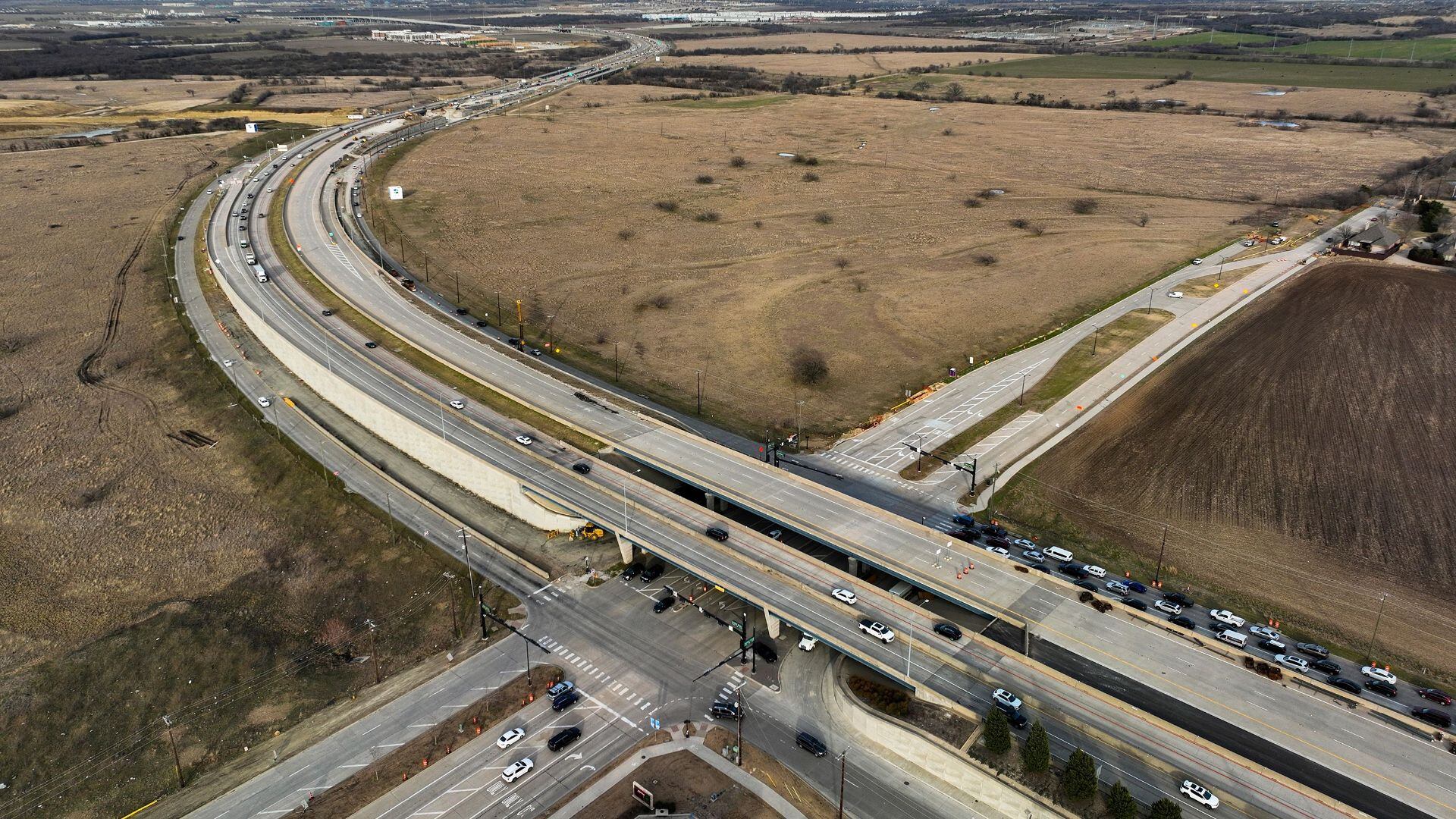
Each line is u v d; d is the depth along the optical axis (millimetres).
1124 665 98562
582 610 117062
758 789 90250
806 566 114938
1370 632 107562
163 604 119062
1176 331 192875
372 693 104625
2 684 105062
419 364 169375
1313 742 88688
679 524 122688
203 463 151375
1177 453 146000
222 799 90750
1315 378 169875
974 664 98938
